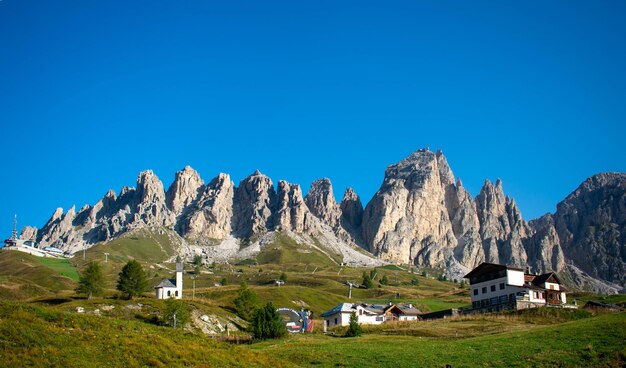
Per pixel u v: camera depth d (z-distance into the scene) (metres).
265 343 95.12
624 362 68.25
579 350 73.56
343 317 145.25
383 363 73.06
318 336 106.19
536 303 126.31
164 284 163.88
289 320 135.25
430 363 72.50
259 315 104.06
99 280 151.38
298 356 77.12
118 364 56.34
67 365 53.16
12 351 52.81
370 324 122.62
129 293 148.38
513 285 139.62
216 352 66.88
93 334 61.12
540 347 76.56
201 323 121.00
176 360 61.22
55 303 138.75
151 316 121.94
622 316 90.44
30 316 60.31
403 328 109.56
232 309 143.38
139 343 61.94
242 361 66.62
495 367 70.00
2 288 174.75
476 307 136.75
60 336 58.16
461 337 94.19
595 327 83.00
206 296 180.25
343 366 72.19
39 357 53.06
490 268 147.00
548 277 143.88
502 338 84.88
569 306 131.00
